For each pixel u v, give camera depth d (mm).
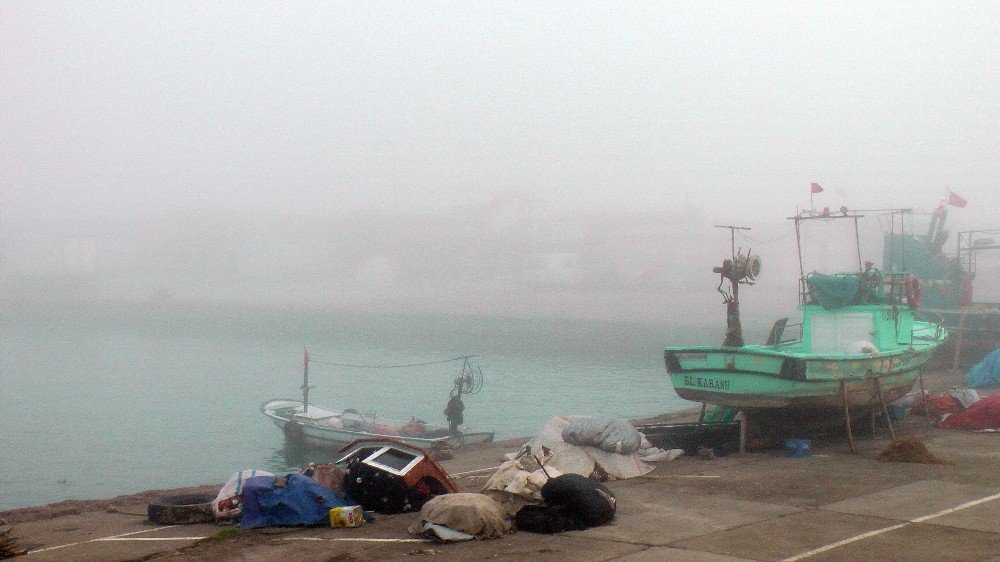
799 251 17703
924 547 7863
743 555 7754
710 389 14938
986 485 11062
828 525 8953
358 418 34500
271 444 51938
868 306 16656
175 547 8664
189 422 63438
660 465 13477
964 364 30469
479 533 8680
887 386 16094
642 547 8164
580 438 12922
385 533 8984
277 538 8914
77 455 48281
